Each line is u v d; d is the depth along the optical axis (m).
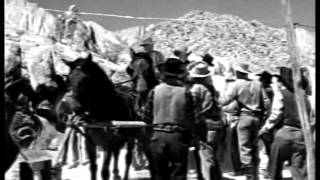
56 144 8.77
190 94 8.12
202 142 9.73
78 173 12.04
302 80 9.52
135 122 8.84
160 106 7.99
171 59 8.10
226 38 30.55
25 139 8.04
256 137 10.75
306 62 13.14
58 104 9.81
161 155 7.98
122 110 9.43
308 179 8.38
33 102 9.16
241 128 10.66
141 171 12.70
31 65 9.93
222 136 10.04
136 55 10.26
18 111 8.01
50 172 9.09
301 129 9.10
